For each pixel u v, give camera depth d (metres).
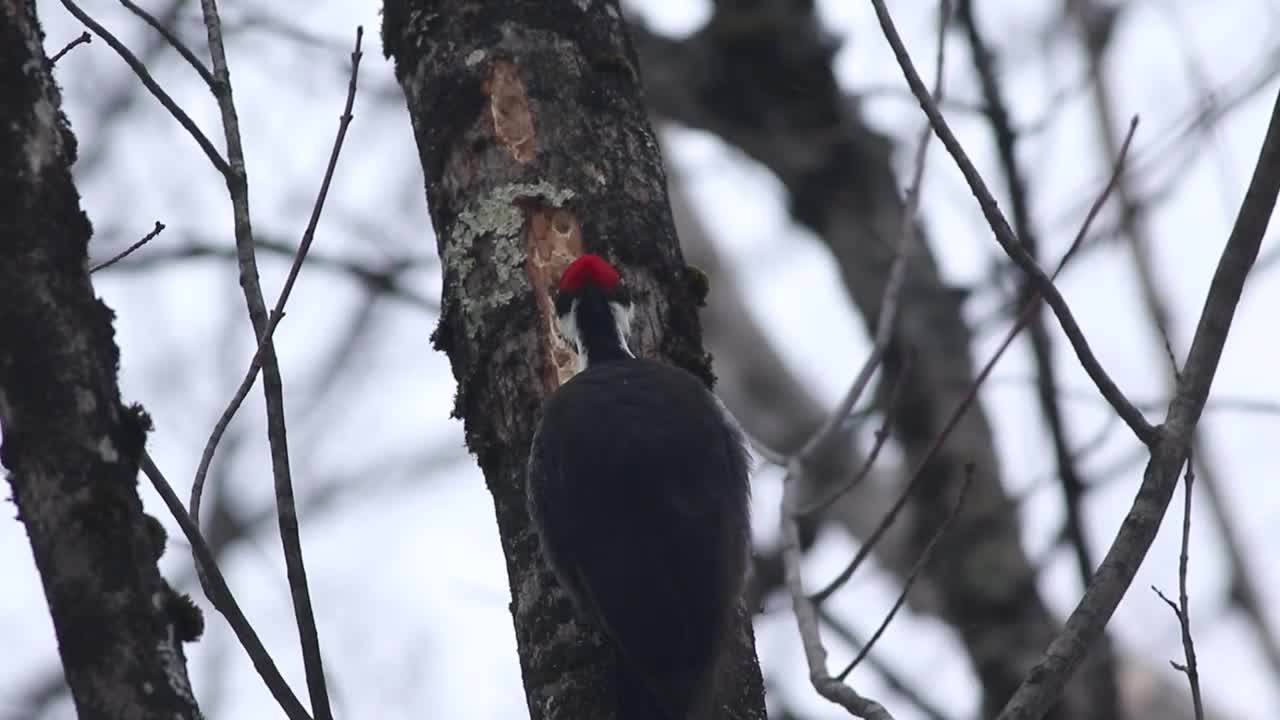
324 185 8.57
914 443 17.16
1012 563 16.81
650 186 10.70
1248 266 9.04
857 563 10.97
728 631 9.86
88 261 7.31
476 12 10.68
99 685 6.82
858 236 17.55
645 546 9.87
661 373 10.48
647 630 9.69
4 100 7.18
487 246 10.38
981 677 16.64
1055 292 8.77
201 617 7.84
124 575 6.94
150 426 7.66
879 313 17.33
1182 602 8.91
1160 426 8.95
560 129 10.52
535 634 10.06
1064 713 14.95
